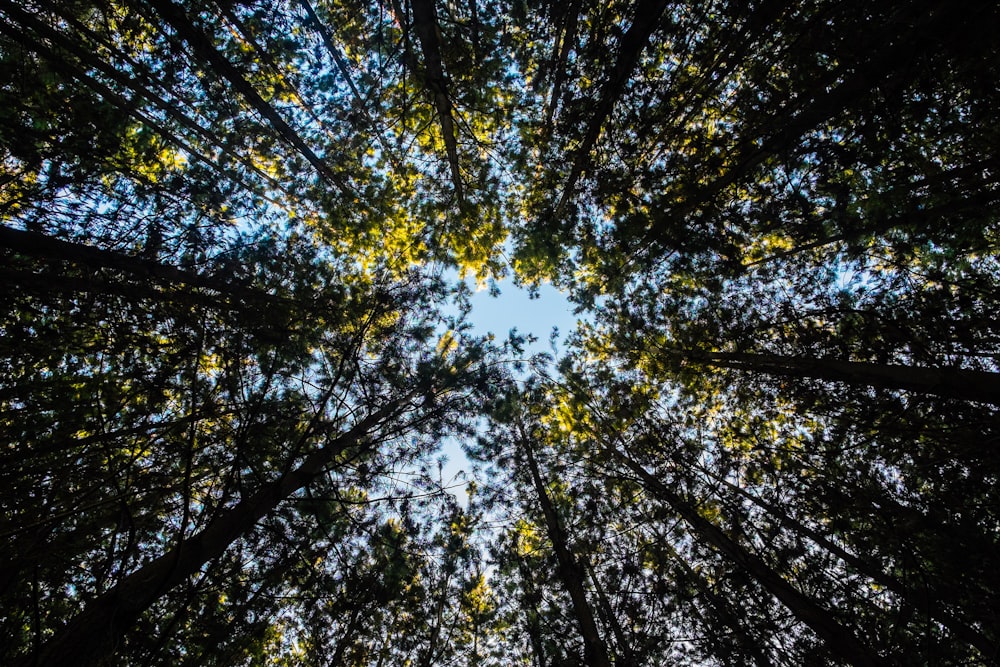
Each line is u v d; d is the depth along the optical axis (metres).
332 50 8.34
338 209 10.80
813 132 6.24
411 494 6.67
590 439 9.71
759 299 7.46
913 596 4.90
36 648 3.26
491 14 8.70
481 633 8.10
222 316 5.70
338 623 5.75
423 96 10.57
